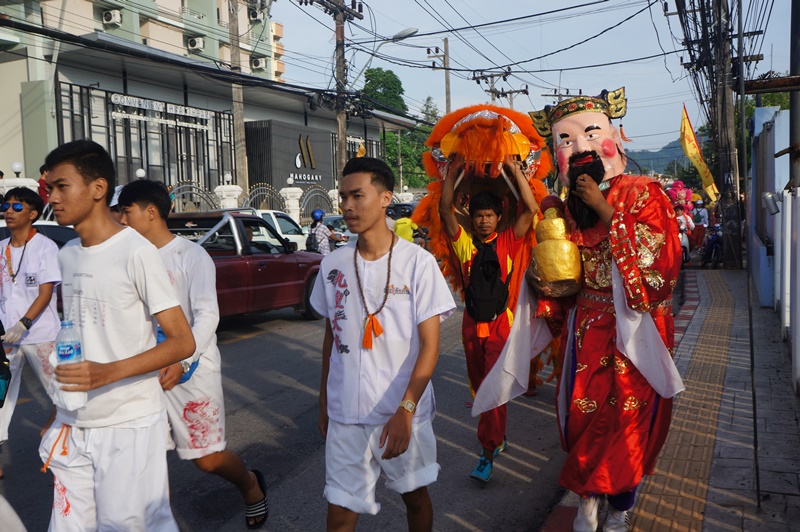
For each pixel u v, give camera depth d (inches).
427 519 121.6
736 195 640.4
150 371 104.0
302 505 172.7
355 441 115.0
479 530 157.1
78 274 108.3
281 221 708.0
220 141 1203.2
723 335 334.0
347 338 116.7
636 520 146.5
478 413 158.2
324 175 1427.2
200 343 136.9
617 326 136.9
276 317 463.2
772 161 457.1
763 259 412.8
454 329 398.9
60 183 105.1
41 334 200.4
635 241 135.1
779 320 362.0
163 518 111.1
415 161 2314.2
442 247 209.6
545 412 240.2
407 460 114.7
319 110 1405.0
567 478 140.9
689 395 236.2
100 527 107.7
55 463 109.6
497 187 206.7
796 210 249.3
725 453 181.8
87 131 959.0
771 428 200.5
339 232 825.5
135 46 913.5
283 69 1879.9
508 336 172.2
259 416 246.8
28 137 912.9
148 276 106.4
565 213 152.4
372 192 114.7
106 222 109.0
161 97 1086.4
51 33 530.6
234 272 380.2
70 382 94.7
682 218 708.0
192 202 927.7
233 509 170.6
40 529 164.7
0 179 649.0
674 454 182.4
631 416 136.7
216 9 1376.7
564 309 154.9
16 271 202.7
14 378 200.4
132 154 1028.5
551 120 175.5
